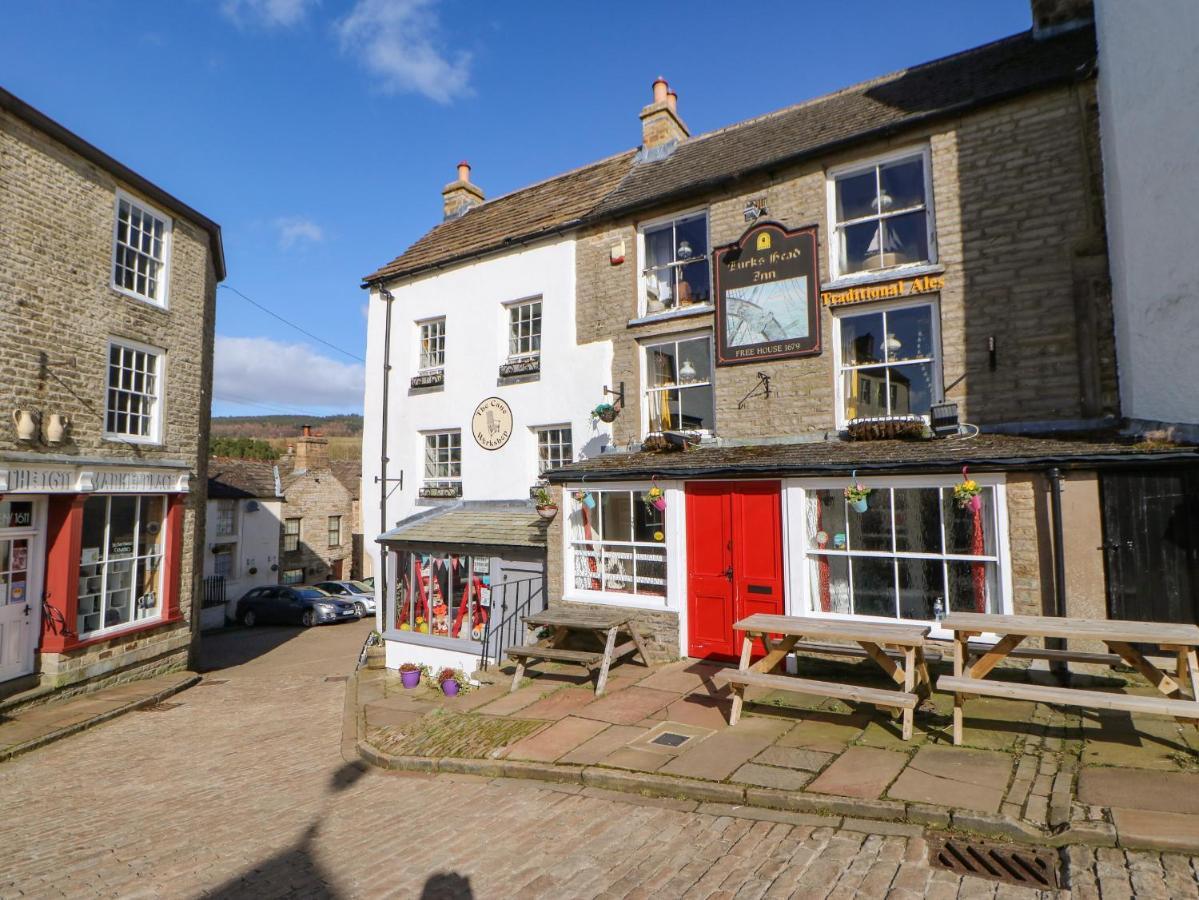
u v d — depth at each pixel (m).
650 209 11.79
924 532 7.56
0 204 10.08
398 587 13.17
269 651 19.06
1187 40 6.77
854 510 8.00
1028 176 8.64
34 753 8.98
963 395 8.83
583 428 12.41
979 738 5.73
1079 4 9.84
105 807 6.74
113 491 11.88
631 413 11.80
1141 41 7.36
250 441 51.97
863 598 7.88
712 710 7.00
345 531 32.84
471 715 7.83
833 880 3.98
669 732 6.48
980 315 8.80
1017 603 6.92
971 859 4.10
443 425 14.46
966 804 4.57
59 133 10.85
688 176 11.80
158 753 8.80
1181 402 6.84
